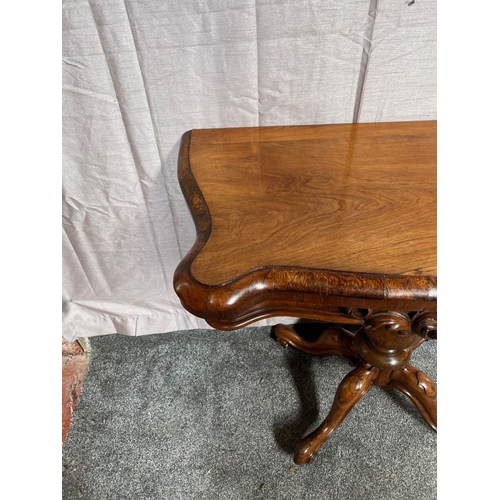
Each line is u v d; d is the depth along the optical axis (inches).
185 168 22.2
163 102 26.0
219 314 14.7
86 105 25.8
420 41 23.9
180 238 34.6
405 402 35.2
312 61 24.7
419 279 14.9
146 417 34.8
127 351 40.4
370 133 25.3
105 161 28.8
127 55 23.8
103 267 36.0
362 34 23.6
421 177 20.6
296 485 30.3
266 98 26.3
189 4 22.1
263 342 40.7
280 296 15.6
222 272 15.1
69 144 27.6
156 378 37.8
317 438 30.3
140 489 30.5
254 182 20.6
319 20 23.0
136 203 31.7
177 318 41.0
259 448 32.4
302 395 35.9
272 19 22.9
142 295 38.8
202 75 25.0
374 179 20.5
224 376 37.7
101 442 33.2
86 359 39.8
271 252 16.0
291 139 24.9
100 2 21.7
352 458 31.6
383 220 17.7
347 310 17.0
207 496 30.0
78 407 35.7
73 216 31.8
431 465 31.0
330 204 18.8
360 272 15.1
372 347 28.6
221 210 18.5
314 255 15.9
